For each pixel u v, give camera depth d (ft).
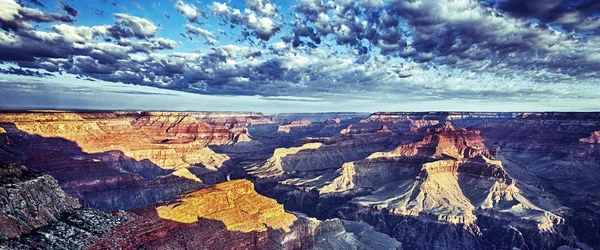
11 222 236.22
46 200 279.28
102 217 288.92
